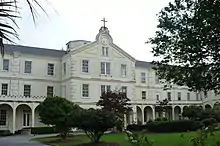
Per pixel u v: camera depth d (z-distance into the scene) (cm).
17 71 4600
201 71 1464
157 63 1706
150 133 3475
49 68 4891
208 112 4356
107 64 4900
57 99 2764
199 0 1348
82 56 4697
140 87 5816
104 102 3744
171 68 1636
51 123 2677
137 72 5844
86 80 4659
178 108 6100
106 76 4844
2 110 4328
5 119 4328
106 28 4981
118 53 5028
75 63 4622
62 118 2625
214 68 1433
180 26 1500
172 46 1605
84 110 2255
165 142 1938
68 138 2822
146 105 5456
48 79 4834
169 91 6181
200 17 1316
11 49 4662
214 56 1392
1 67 4497
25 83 4641
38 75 4769
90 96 4644
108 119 2133
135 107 4994
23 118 4456
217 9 1247
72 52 4622
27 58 4719
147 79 5950
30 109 4516
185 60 1489
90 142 2269
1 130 4084
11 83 4528
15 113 4250
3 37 243
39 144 2386
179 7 1543
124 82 4981
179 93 6331
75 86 4550
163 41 1633
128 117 4916
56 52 5159
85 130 2194
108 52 4938
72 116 2230
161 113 5806
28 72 4703
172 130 3597
